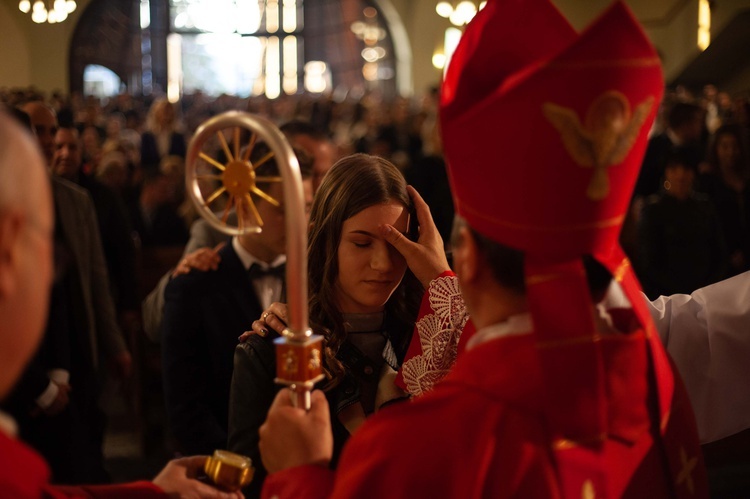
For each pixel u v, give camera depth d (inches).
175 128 436.8
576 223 39.4
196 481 48.4
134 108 640.4
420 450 38.0
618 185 39.7
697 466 46.2
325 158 130.0
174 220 222.5
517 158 38.8
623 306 44.9
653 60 38.6
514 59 41.7
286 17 883.4
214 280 86.7
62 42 762.2
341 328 61.1
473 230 41.9
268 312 59.4
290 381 43.0
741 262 183.6
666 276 162.9
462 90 40.4
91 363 114.6
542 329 39.2
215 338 85.0
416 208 63.6
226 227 42.4
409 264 61.3
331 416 59.8
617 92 38.0
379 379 62.2
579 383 38.9
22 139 32.6
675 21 625.9
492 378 39.8
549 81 37.4
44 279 33.2
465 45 41.9
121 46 827.4
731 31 571.5
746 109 254.4
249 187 41.9
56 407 96.6
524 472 37.8
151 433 169.3
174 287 86.8
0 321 31.6
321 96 682.8
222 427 84.7
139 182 279.0
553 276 39.8
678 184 163.5
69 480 99.3
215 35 876.6
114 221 154.9
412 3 797.9
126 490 47.3
